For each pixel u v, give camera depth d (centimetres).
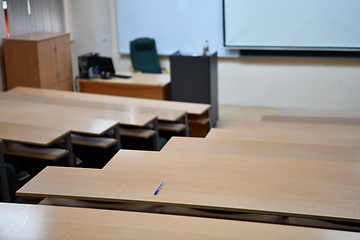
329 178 215
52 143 324
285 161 239
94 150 390
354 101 671
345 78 666
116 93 614
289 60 686
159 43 760
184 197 199
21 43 605
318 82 682
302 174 221
